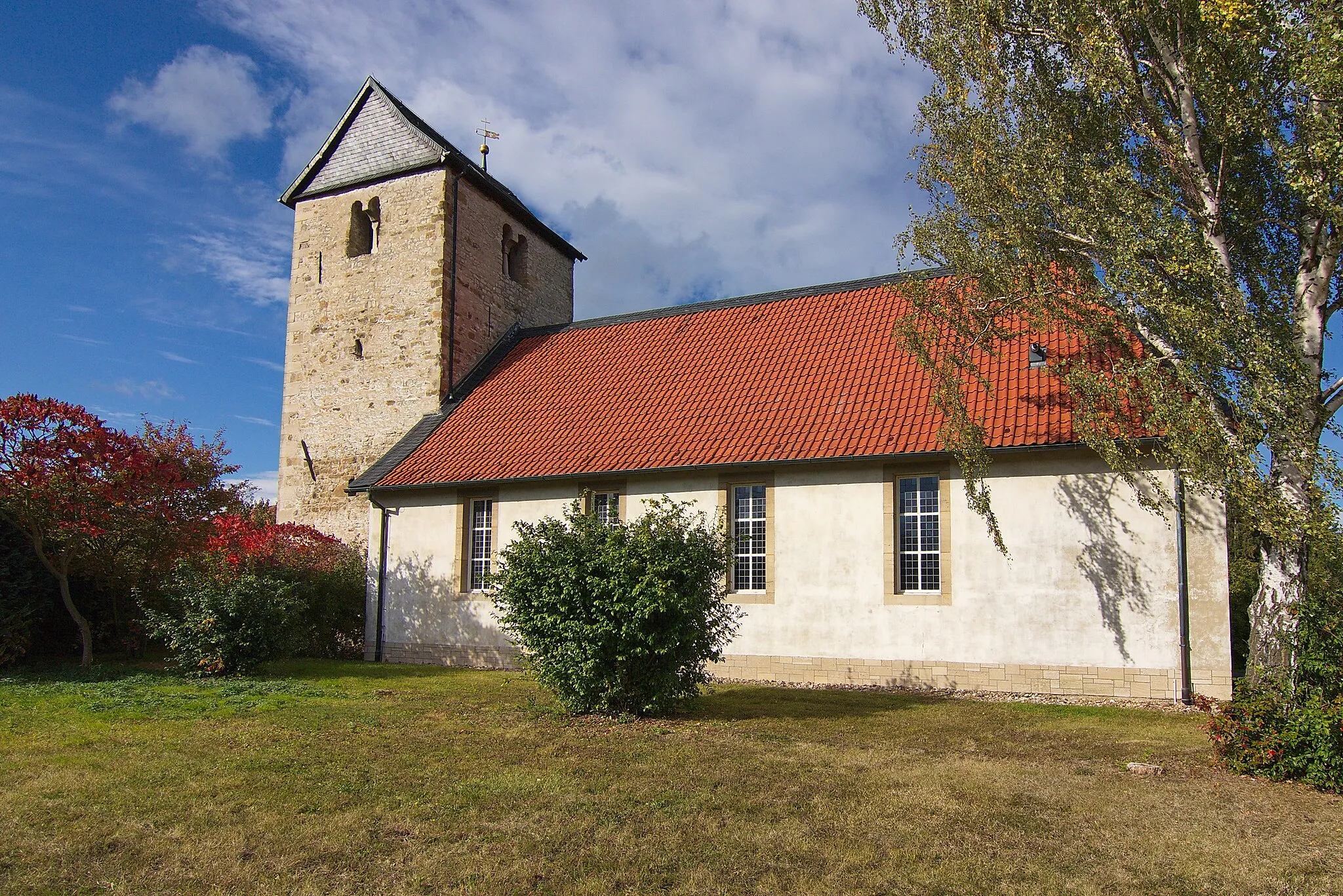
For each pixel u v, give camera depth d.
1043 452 15.68
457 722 12.73
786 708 14.33
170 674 17.33
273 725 12.35
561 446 20.77
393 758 10.30
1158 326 11.95
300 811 8.12
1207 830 7.78
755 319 23.11
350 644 23.50
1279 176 12.10
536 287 30.88
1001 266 13.84
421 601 21.78
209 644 17.17
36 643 19.19
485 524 21.58
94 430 16.81
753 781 9.27
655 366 22.72
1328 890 6.48
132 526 18.16
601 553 13.27
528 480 20.03
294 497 27.34
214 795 8.66
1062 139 13.40
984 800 8.62
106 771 9.57
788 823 7.83
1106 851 7.22
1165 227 11.48
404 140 27.22
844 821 7.89
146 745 10.92
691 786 9.04
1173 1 11.82
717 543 14.09
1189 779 9.56
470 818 7.94
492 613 20.70
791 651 17.50
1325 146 10.13
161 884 6.39
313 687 16.42
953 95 13.95
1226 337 10.84
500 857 6.94
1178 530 14.79
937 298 15.95
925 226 14.58
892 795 8.74
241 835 7.44
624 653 13.01
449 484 21.11
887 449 16.66
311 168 28.50
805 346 21.08
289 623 18.56
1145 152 12.91
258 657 17.67
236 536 19.72
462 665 20.95
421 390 25.75
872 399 18.31
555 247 32.12
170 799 8.49
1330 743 9.12
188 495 19.64
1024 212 13.25
